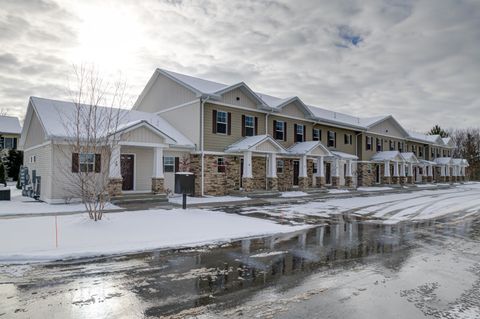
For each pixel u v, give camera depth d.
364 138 33.31
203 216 11.64
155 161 16.89
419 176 44.06
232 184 20.83
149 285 5.09
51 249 6.88
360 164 32.75
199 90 19.08
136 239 8.09
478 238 9.20
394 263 6.57
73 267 5.96
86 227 8.89
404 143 40.38
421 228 10.81
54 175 14.49
